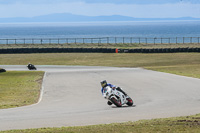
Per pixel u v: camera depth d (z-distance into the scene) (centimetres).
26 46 12656
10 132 1794
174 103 2995
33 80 5603
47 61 9362
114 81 5059
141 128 1778
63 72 6662
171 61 8800
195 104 2892
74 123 2111
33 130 1836
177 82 4722
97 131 1741
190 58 9262
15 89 4628
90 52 11150
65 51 11281
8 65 8619
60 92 4169
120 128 1803
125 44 12888
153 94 3706
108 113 2506
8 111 2809
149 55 10181
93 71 6719
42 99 3653
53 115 2483
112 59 9488
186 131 1667
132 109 2686
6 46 12631
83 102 3319
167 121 1984
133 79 5253
